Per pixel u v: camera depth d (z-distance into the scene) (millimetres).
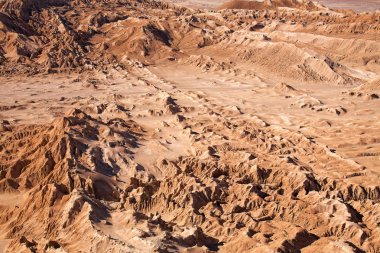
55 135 100812
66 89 164250
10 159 100688
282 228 77125
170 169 98688
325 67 180250
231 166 98000
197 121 125812
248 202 85062
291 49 193250
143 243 65562
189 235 70938
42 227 77375
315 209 82750
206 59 198125
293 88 161625
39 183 90688
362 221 81812
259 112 139250
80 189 81812
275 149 108250
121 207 80000
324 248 70125
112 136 106188
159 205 83750
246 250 70438
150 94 154000
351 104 143625
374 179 94312
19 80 175125
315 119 130250
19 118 129125
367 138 114812
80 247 68625
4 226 81438
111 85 170500
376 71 188375
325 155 105625
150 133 116688
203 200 85125
